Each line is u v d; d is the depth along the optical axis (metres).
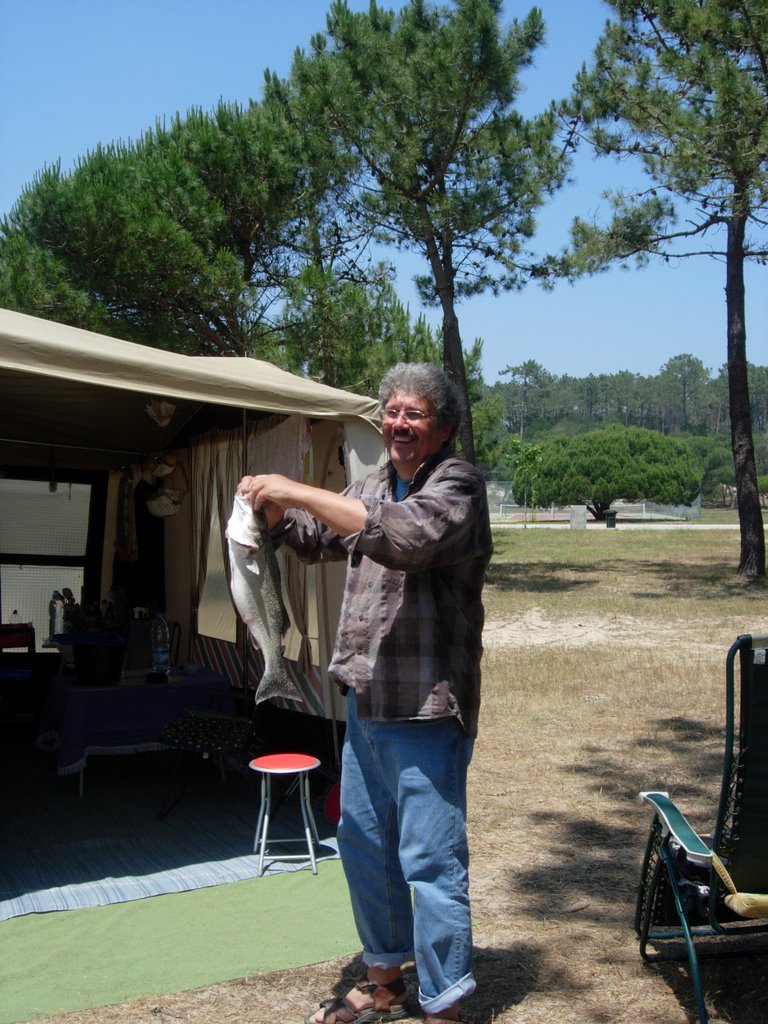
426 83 15.09
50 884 4.37
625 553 25.08
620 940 3.81
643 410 147.75
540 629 12.79
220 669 7.06
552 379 159.75
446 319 17.23
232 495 6.72
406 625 2.86
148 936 3.82
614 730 7.30
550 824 5.23
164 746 5.64
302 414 4.70
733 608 14.52
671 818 3.28
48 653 7.73
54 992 3.36
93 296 13.56
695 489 53.25
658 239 16.39
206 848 4.84
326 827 5.17
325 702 5.59
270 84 16.08
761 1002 3.33
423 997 2.89
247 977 3.47
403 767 2.86
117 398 6.38
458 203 15.92
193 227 13.61
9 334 3.95
